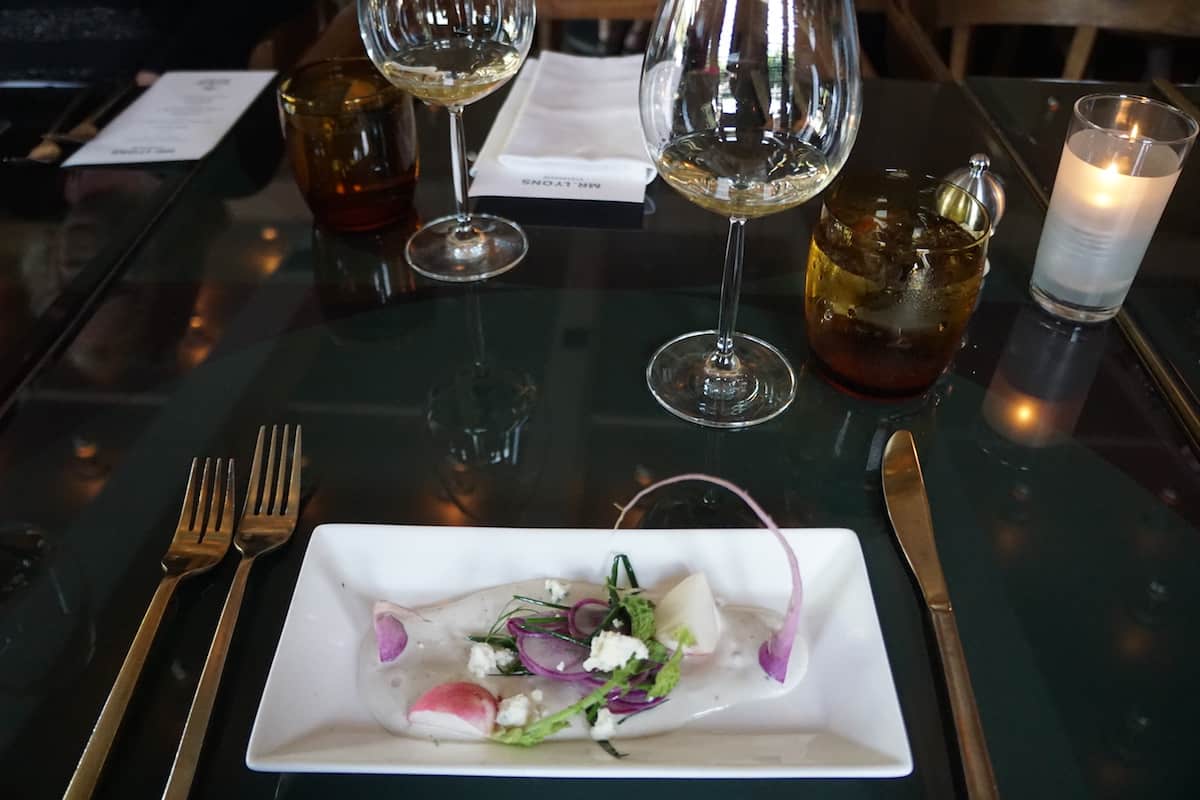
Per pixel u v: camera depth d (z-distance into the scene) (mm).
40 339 639
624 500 526
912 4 1205
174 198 786
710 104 565
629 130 834
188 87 951
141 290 686
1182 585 476
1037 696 424
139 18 1399
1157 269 698
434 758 376
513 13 682
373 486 532
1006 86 952
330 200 719
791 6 519
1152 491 530
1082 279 622
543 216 763
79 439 561
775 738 396
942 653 432
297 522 510
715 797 388
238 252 726
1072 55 1131
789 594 456
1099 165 589
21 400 588
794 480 540
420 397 595
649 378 606
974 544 498
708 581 460
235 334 646
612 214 766
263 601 467
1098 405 587
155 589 473
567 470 544
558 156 796
